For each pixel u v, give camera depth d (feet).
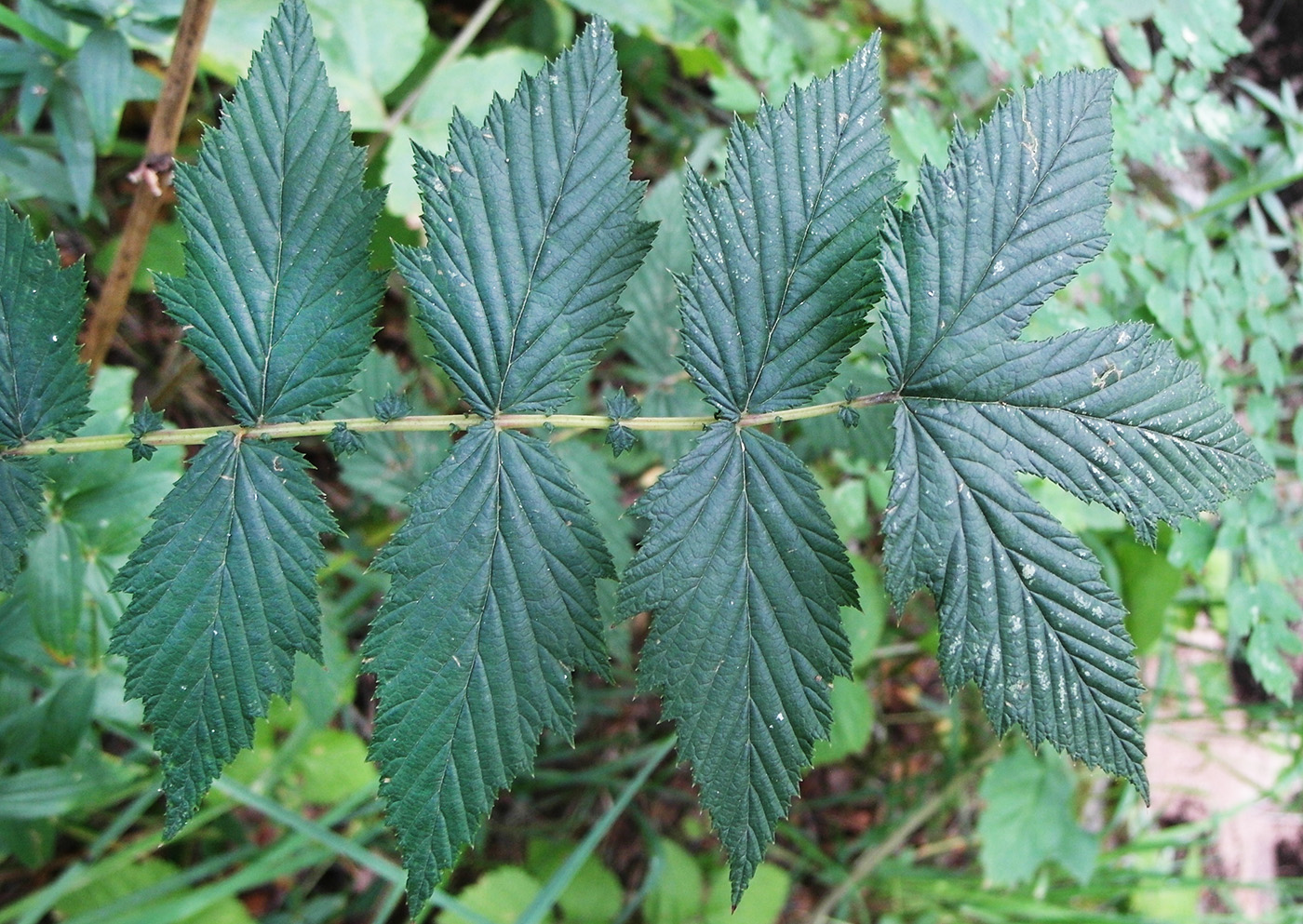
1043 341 0.78
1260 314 1.30
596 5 1.38
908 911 1.65
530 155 0.75
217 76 1.39
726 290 0.77
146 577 0.74
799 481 0.78
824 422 1.24
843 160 0.77
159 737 0.74
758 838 0.77
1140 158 1.27
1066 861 1.54
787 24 1.60
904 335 0.77
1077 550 0.77
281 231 0.76
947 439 0.78
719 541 0.77
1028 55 1.26
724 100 1.42
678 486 0.77
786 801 0.78
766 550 0.77
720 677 0.77
